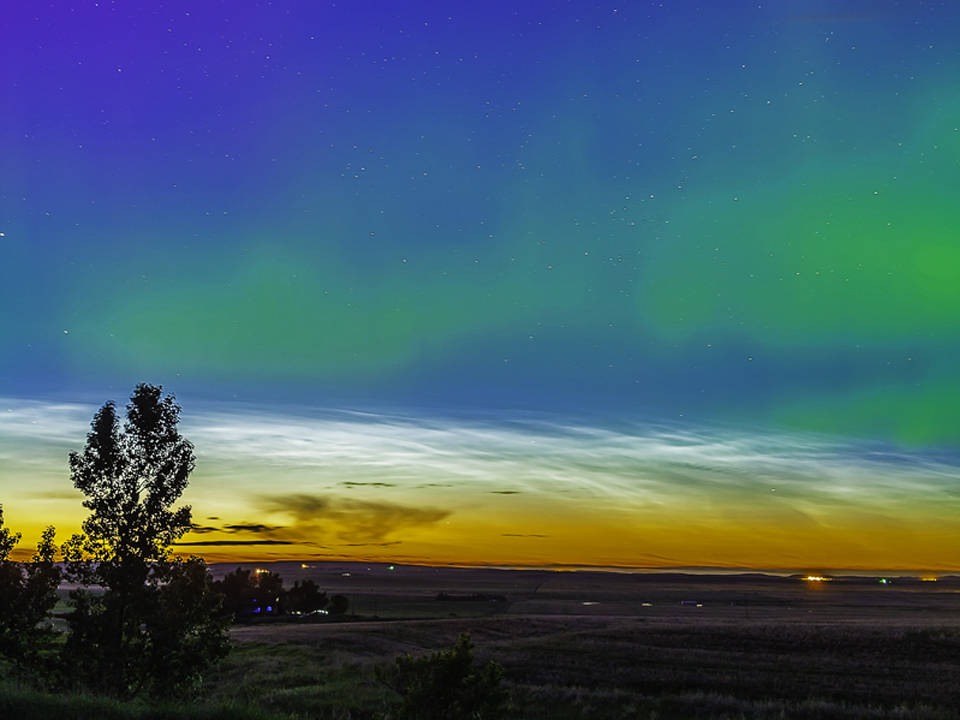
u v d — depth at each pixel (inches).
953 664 1809.8
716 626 2456.9
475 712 705.0
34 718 503.2
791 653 1963.6
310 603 4795.8
